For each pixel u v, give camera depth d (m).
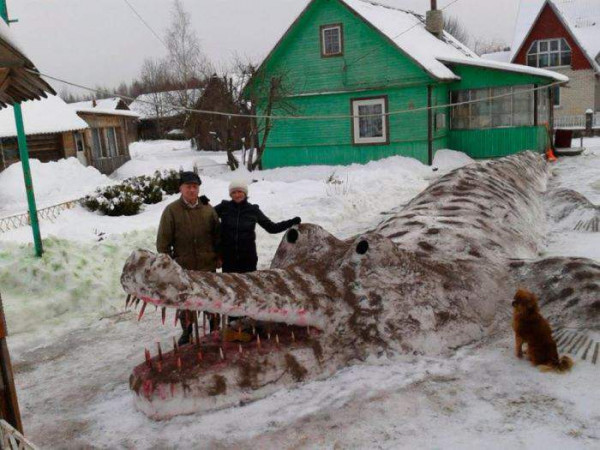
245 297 4.08
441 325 4.91
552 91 22.45
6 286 7.27
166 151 43.56
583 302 5.07
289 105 22.45
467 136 21.45
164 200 16.14
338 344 4.70
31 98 4.38
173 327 6.36
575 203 9.53
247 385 4.25
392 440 3.70
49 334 6.38
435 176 18.59
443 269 5.38
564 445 3.47
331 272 4.95
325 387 4.41
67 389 5.01
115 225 11.76
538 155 15.21
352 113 21.58
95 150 27.44
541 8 37.16
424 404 4.08
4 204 18.17
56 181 20.27
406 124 20.72
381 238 5.07
